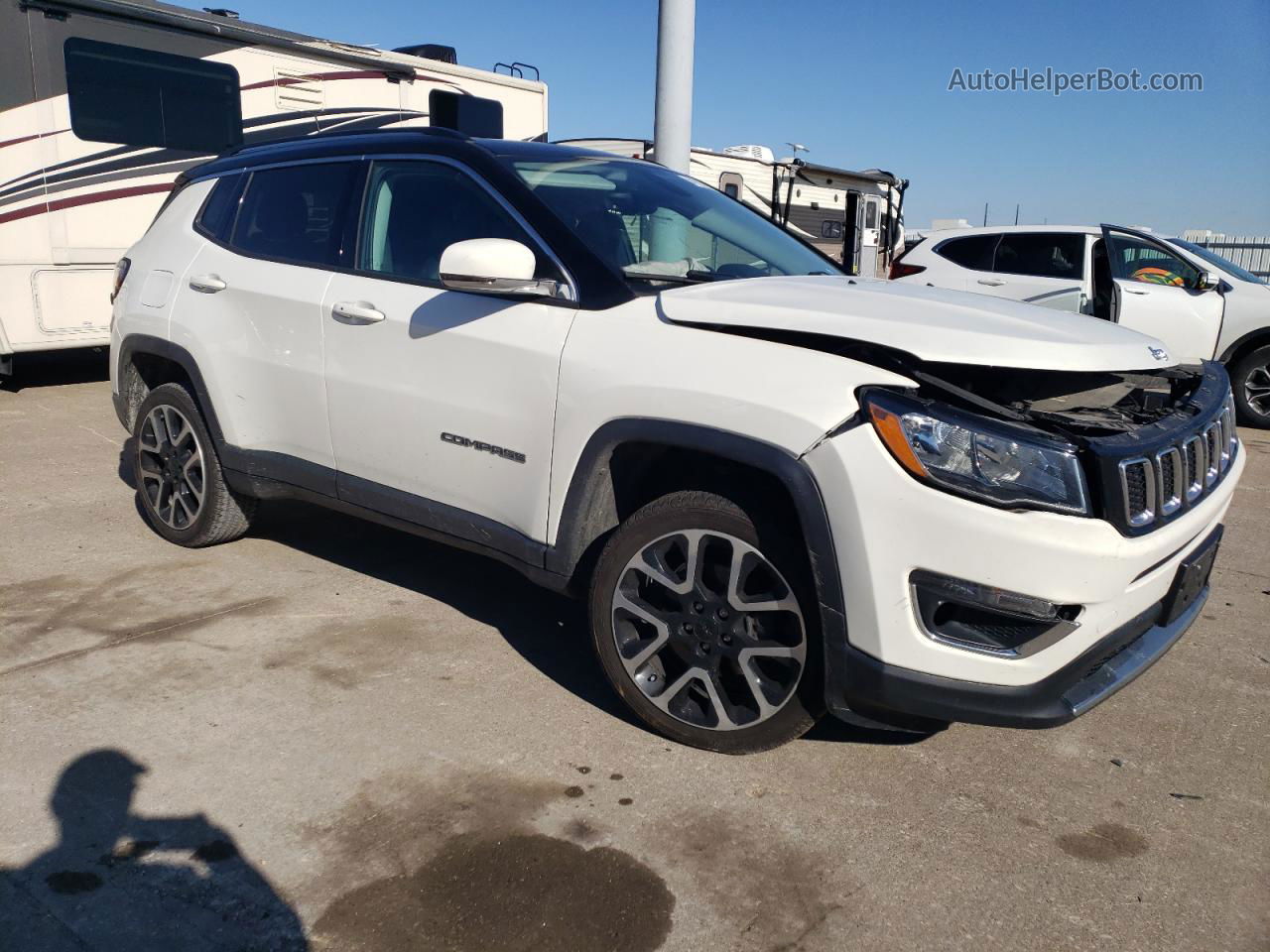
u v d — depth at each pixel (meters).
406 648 3.74
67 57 7.83
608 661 3.15
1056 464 2.49
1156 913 2.45
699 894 2.45
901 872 2.57
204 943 2.24
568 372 3.11
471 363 3.37
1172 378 3.27
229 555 4.64
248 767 2.92
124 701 3.27
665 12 6.86
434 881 2.47
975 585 2.50
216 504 4.49
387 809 2.74
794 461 2.65
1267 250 18.08
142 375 4.83
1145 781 3.03
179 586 4.25
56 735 3.05
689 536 2.93
